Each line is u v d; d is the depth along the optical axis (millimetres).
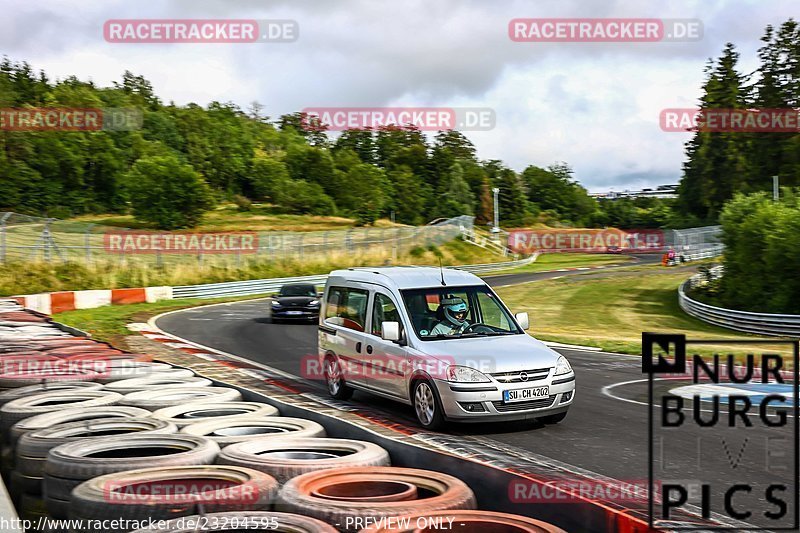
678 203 115688
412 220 125438
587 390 11344
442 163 144625
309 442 5285
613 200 174625
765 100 88062
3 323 14445
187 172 87750
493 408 8172
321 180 125812
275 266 50594
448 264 64438
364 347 9672
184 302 36250
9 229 51562
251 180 129250
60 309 27984
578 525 3912
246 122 171000
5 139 92312
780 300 25219
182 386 7488
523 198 145750
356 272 10523
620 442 7859
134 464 4430
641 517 4430
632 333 23031
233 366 13648
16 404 6574
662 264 65750
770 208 27641
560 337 19703
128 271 41094
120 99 138000
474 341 8859
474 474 4469
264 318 26500
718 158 102500
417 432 8359
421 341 8820
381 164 162250
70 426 5473
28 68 133625
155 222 85938
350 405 9867
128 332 20766
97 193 100000
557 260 85375
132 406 6660
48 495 4480
